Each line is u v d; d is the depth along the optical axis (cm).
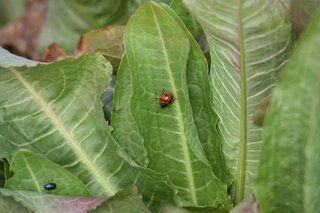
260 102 32
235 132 33
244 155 33
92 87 34
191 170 34
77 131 34
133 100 34
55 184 33
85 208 32
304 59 26
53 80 34
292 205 30
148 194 34
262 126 31
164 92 34
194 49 33
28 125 34
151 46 33
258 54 30
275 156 28
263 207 30
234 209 31
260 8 29
